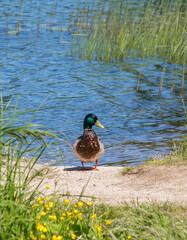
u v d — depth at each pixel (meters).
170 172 9.34
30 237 4.86
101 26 28.77
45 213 5.27
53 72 21.86
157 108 16.86
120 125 14.83
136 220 6.12
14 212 4.78
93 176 10.10
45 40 28.73
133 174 9.92
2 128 5.04
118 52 25.58
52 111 15.97
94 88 19.42
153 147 12.59
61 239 4.80
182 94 18.86
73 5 39.22
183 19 26.44
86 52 26.08
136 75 21.89
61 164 11.34
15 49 26.28
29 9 37.75
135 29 26.56
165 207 6.96
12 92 18.08
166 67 23.44
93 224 5.69
